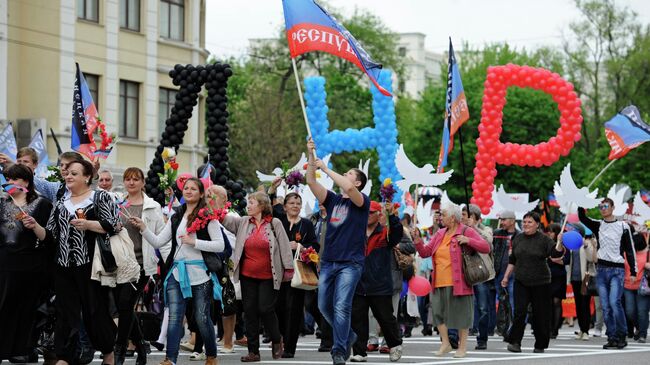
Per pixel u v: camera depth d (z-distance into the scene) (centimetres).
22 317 2342
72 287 2270
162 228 2581
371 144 4719
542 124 12412
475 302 3778
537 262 3170
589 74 12500
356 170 2530
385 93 2745
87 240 2258
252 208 2802
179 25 7881
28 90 6988
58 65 6938
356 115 12538
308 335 4097
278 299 2955
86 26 7100
